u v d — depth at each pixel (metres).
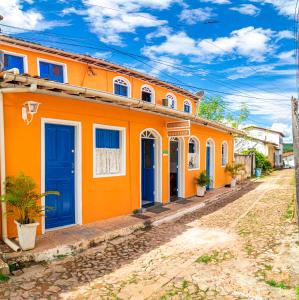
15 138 6.13
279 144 41.59
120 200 8.58
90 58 10.24
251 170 24.81
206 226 8.18
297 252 5.84
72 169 7.36
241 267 5.21
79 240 6.23
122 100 7.33
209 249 6.22
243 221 8.66
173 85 13.73
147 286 4.54
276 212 9.73
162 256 5.84
